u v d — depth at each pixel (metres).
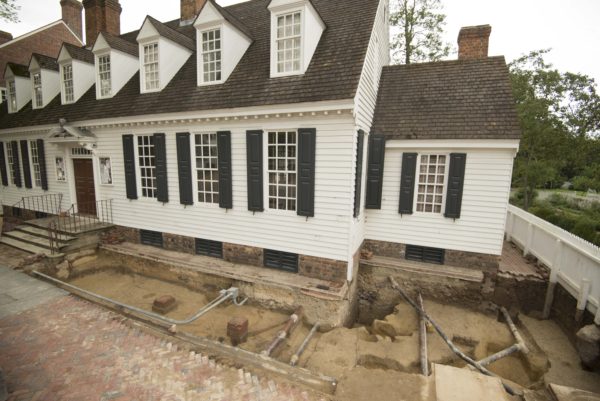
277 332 6.50
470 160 8.12
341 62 7.30
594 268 6.26
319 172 7.32
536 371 6.10
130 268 9.94
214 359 5.05
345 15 8.59
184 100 8.79
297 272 8.12
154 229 10.02
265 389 4.37
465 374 4.06
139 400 4.13
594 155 20.22
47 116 12.09
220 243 9.12
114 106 10.19
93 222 10.92
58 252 9.45
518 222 10.52
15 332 5.69
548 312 7.73
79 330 5.81
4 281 7.88
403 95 9.58
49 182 12.61
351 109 6.58
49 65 13.12
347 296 7.54
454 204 8.34
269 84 7.76
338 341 6.61
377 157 8.70
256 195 8.04
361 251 9.17
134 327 5.98
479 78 9.18
